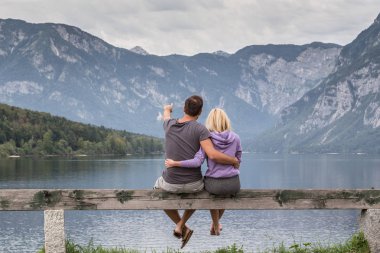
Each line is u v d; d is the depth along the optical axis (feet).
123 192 38.63
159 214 261.24
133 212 269.64
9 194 38.17
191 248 164.66
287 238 193.57
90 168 639.35
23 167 618.03
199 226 219.20
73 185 417.08
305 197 39.60
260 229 216.95
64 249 38.50
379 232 40.16
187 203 38.68
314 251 44.78
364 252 40.55
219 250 48.29
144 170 634.43
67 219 242.99
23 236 197.47
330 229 220.02
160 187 38.65
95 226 222.07
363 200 40.04
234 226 224.53
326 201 39.73
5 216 250.37
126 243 179.32
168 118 38.42
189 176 37.63
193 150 37.50
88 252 43.34
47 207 38.42
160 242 180.45
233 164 38.14
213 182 37.96
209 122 38.63
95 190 38.55
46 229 38.27
